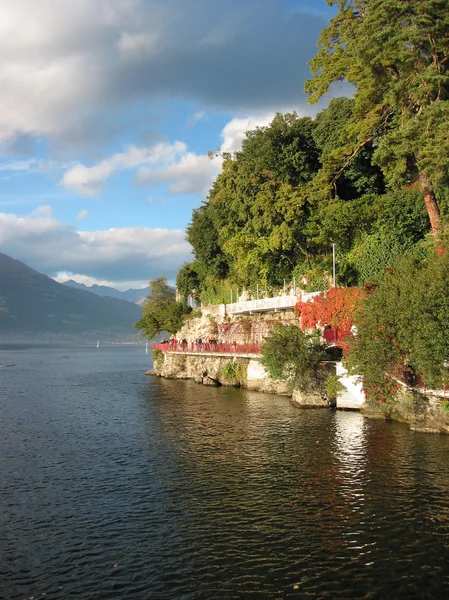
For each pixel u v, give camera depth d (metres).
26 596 12.92
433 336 26.44
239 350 57.44
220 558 14.78
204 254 79.25
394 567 14.02
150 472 23.47
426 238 43.22
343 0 43.19
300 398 41.03
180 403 46.06
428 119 32.88
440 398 29.67
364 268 46.44
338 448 26.52
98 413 41.72
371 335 30.89
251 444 28.31
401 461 23.70
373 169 57.00
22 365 122.56
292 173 59.53
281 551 15.09
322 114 67.06
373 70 38.28
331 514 17.73
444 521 16.91
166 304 102.12
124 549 15.49
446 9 34.69
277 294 62.22
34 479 22.72
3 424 36.75
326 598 12.60
